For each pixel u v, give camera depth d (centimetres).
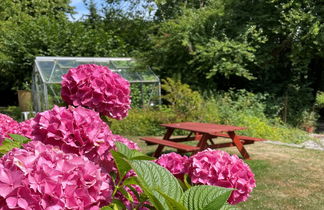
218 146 630
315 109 1262
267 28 1183
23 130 215
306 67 1204
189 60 1248
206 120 994
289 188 473
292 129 1051
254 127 967
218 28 1223
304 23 1110
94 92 207
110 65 1242
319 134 1080
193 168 178
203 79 1261
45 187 91
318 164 611
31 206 88
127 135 941
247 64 1160
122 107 215
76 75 209
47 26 1561
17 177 89
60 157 105
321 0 1126
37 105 1258
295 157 669
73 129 135
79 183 101
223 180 176
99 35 1605
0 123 227
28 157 97
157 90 1203
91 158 137
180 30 1235
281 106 1162
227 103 1083
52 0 2455
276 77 1306
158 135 955
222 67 1132
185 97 1013
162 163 186
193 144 796
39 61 1161
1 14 2031
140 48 1705
